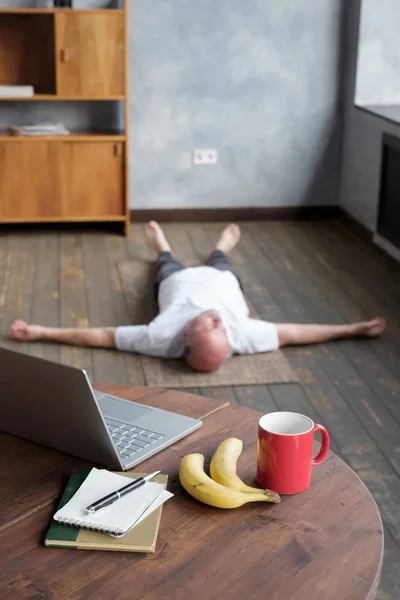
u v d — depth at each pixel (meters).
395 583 1.88
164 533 1.16
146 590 1.04
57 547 1.12
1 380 1.36
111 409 1.52
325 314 3.63
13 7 4.54
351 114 4.90
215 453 1.34
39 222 4.88
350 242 4.73
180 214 5.07
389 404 2.80
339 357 3.17
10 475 1.31
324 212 5.20
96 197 4.64
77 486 1.26
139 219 5.04
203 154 4.98
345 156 5.04
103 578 1.06
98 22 4.33
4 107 4.73
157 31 4.72
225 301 3.19
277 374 3.00
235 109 4.93
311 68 4.91
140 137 4.90
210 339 2.91
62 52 4.36
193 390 2.87
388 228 4.42
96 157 4.57
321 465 1.35
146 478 1.26
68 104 4.77
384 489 2.28
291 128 5.02
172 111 4.88
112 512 1.18
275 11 4.77
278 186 5.12
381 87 4.83
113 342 3.19
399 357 3.18
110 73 4.43
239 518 1.19
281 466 1.25
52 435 1.37
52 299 3.72
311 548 1.12
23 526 1.17
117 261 4.29
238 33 4.79
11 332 3.34
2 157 4.48
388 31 4.72
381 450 2.49
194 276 3.40
